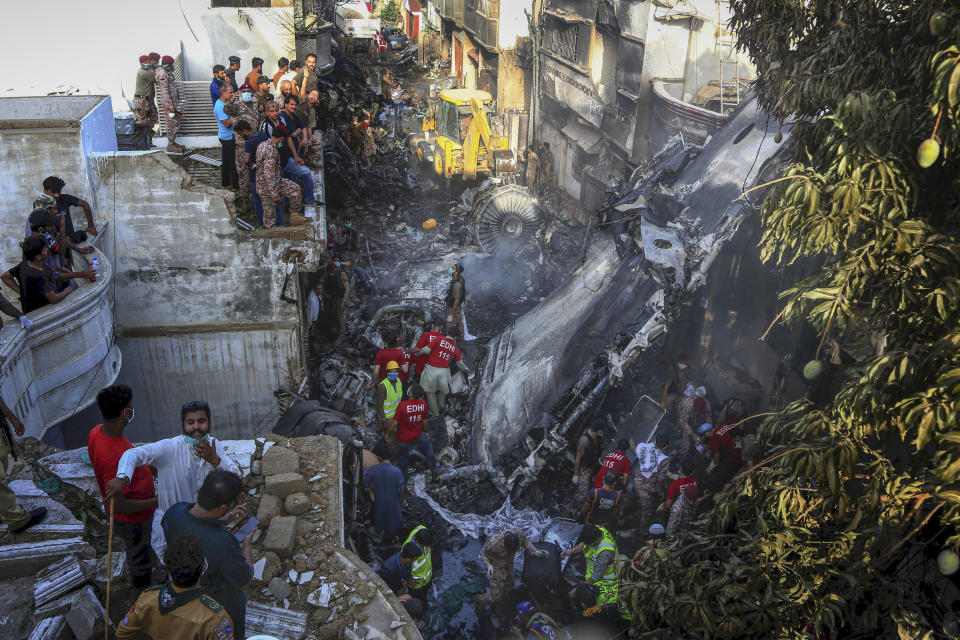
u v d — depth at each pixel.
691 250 10.02
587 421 9.77
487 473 9.55
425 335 11.21
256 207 10.56
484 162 21.03
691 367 10.36
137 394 10.97
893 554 4.07
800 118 5.04
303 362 11.55
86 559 4.73
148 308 10.55
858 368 4.04
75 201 8.78
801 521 4.04
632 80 17.06
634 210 11.45
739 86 15.26
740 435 8.58
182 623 3.03
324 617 4.54
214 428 11.36
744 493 4.26
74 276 7.80
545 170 21.72
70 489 5.35
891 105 3.67
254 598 4.60
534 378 10.73
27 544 4.78
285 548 4.90
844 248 4.02
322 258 12.80
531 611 6.77
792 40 5.02
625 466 8.49
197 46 13.98
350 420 10.15
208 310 10.68
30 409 7.12
